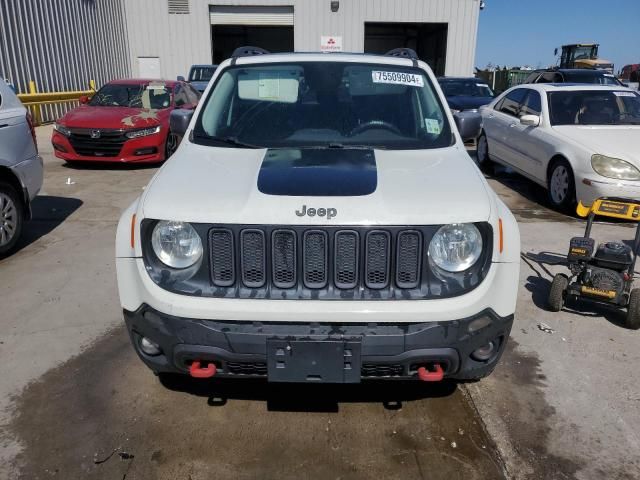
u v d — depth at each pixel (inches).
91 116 379.9
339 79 148.3
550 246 229.3
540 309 170.7
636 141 273.3
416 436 112.9
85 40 699.4
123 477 101.6
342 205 99.7
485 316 101.4
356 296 99.6
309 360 98.0
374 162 118.2
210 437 112.1
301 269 99.7
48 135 526.3
